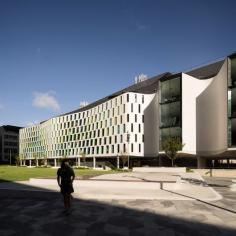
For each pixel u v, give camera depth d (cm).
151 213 1295
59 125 11688
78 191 1994
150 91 9125
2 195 1831
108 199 1689
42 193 1808
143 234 962
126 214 1272
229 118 5694
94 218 1191
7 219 1172
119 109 8550
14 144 17975
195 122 6981
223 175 4694
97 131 9575
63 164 1284
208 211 1348
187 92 6831
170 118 6906
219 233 978
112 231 998
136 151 8144
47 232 983
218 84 6412
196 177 3669
